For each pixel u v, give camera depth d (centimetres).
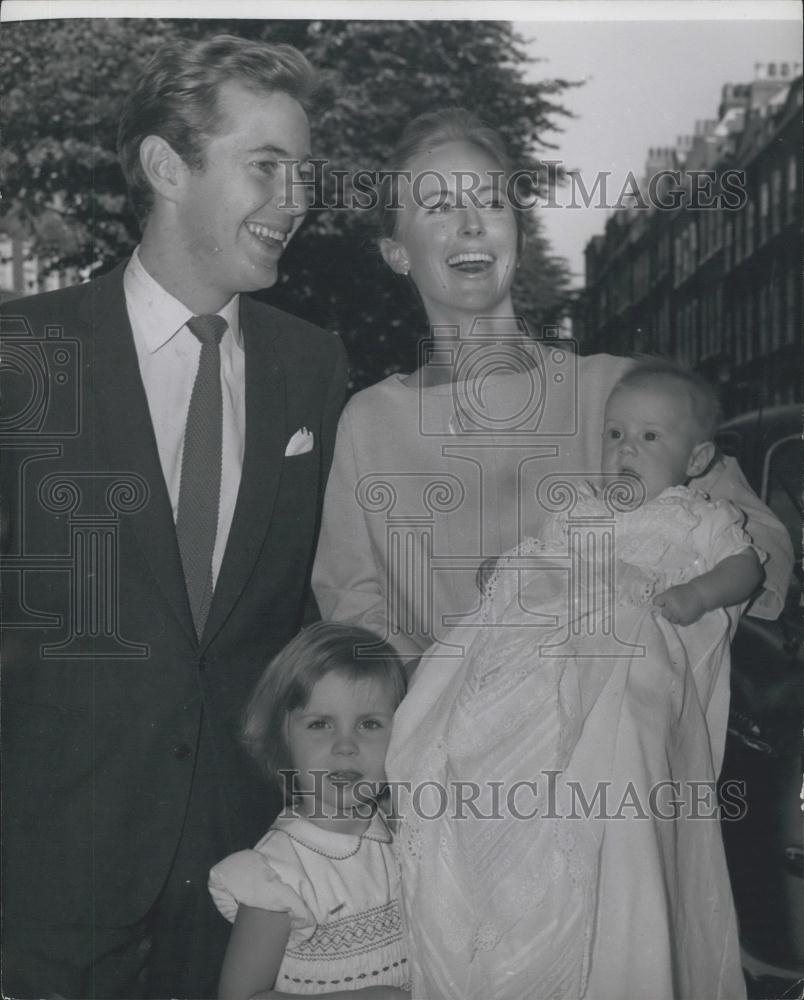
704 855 224
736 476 236
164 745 234
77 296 236
